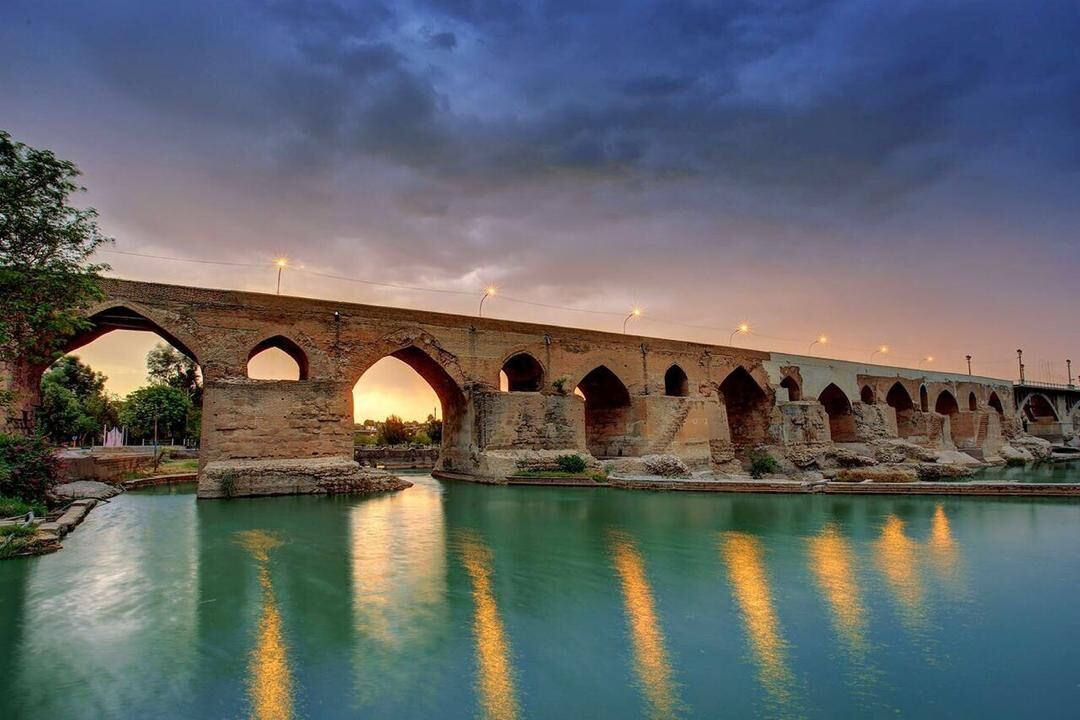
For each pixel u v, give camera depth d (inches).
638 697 242.7
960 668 273.1
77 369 2119.8
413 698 240.5
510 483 1003.3
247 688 249.1
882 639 307.9
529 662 276.2
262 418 849.5
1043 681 260.8
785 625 326.6
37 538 478.9
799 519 669.9
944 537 567.5
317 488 855.7
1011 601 370.3
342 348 946.7
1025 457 2164.1
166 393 1688.0
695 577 420.5
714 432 1330.0
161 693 244.4
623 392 1268.5
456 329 1069.8
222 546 504.7
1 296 561.6
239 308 872.3
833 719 226.7
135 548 495.5
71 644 294.7
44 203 573.0
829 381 1688.0
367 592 380.8
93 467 947.3
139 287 807.7
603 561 465.7
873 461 1465.3
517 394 1088.2
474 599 367.6
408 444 2065.7
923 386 2036.2
